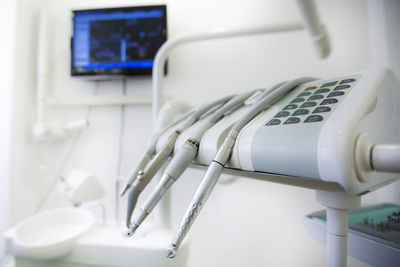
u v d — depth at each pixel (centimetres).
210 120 42
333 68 115
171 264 71
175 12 123
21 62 114
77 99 121
